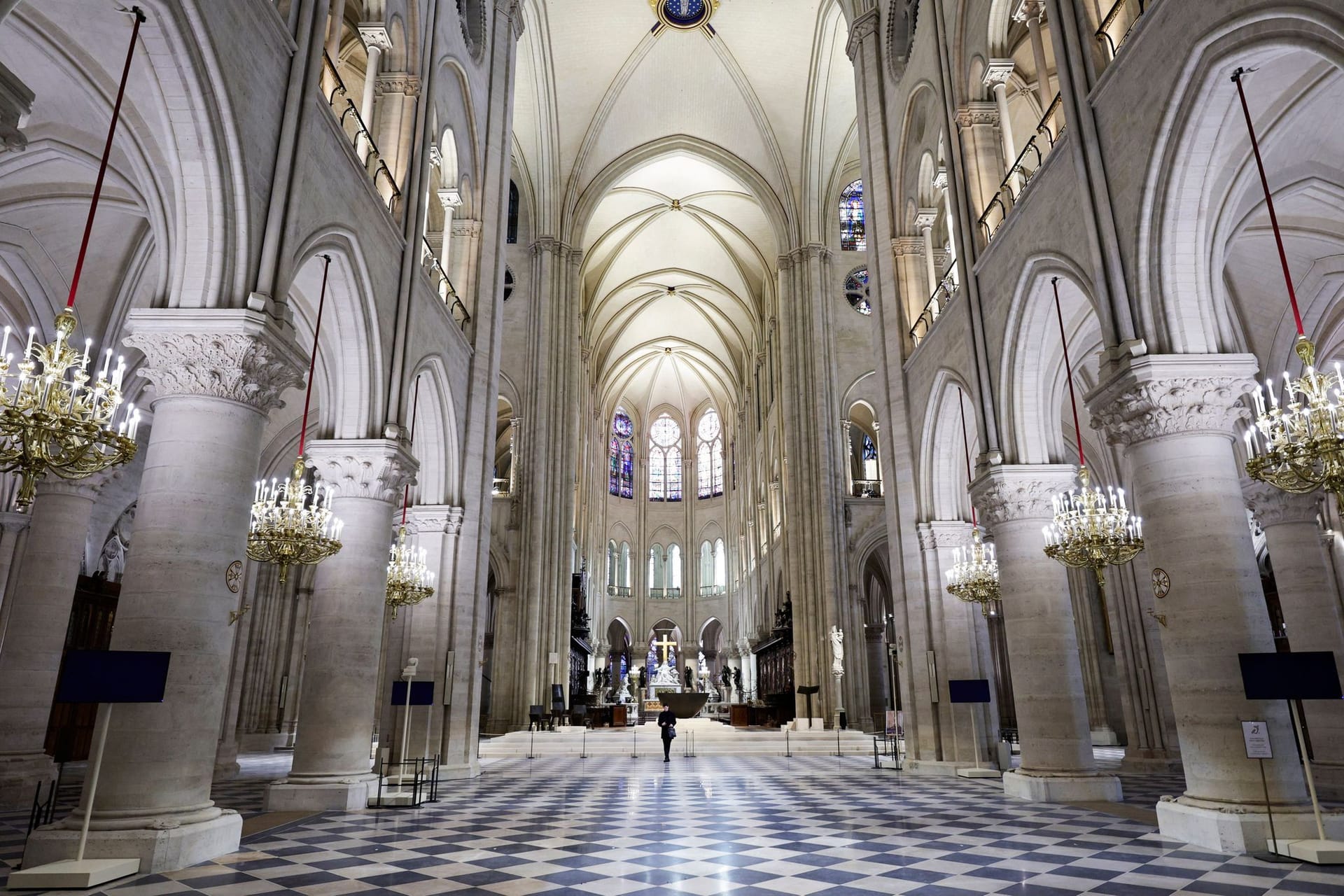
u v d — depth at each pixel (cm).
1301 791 745
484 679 3391
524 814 980
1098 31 1005
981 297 1339
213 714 714
